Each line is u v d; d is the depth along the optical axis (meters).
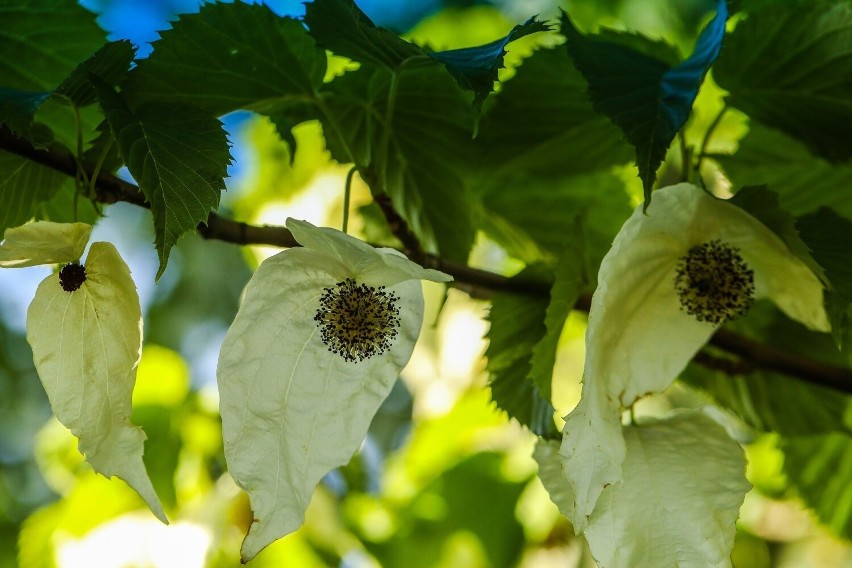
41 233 0.54
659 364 0.54
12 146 0.57
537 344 0.57
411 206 0.64
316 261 0.53
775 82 0.62
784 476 0.70
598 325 0.53
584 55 0.56
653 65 0.56
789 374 0.63
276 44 0.59
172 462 0.78
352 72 0.61
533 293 0.60
